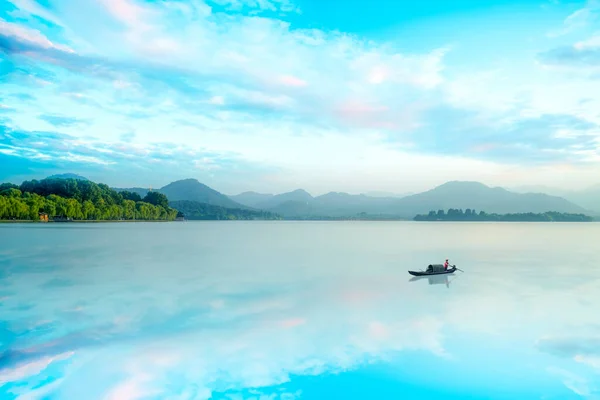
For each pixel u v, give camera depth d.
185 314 24.98
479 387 15.45
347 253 68.19
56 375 16.05
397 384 15.59
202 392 14.81
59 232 118.44
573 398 14.66
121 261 51.84
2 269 43.69
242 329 22.00
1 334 20.94
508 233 169.88
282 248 78.88
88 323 22.91
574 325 23.03
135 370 16.61
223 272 42.91
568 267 49.34
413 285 35.75
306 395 14.68
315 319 24.09
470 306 27.58
